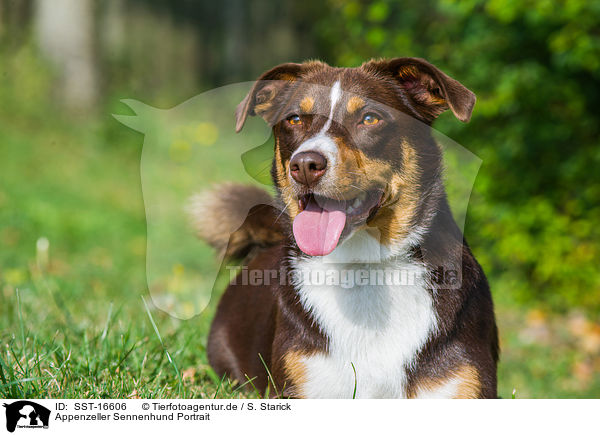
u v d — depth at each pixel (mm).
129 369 4812
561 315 9531
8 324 5770
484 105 8875
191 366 5344
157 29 22094
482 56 9281
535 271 9539
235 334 5324
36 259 9562
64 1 17656
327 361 4293
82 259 10188
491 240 9648
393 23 10188
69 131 16797
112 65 19422
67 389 4324
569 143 9586
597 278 9234
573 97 9141
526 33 9141
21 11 18922
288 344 4398
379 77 4484
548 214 9211
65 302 6719
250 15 23359
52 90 17516
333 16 11219
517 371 7965
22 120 16609
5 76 17172
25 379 4078
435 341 4207
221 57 23078
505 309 9398
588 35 8664
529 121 9289
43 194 12969
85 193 13734
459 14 9109
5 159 14484
